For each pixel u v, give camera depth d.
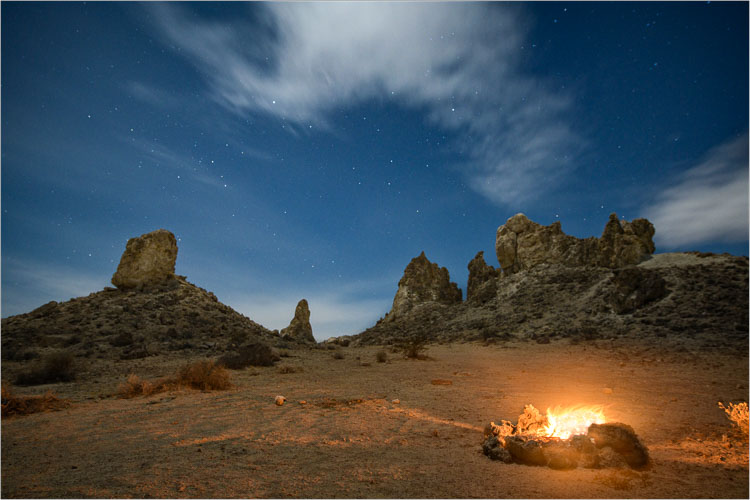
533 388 13.61
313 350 34.84
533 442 5.93
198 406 10.67
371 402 11.10
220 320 36.53
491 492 4.75
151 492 4.86
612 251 49.91
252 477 5.37
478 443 7.02
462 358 26.75
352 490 4.89
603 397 11.64
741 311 31.11
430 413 9.68
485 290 55.16
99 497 4.72
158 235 40.03
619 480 4.95
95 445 7.05
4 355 22.77
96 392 13.39
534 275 53.56
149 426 8.47
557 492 4.70
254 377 17.31
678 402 10.75
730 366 18.52
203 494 4.80
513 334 38.88
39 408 10.29
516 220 59.72
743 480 5.01
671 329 30.50
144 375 17.38
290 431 7.97
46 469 5.78
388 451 6.57
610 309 38.56
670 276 40.88
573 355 25.62
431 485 5.02
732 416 7.86
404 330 54.25
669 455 6.11
